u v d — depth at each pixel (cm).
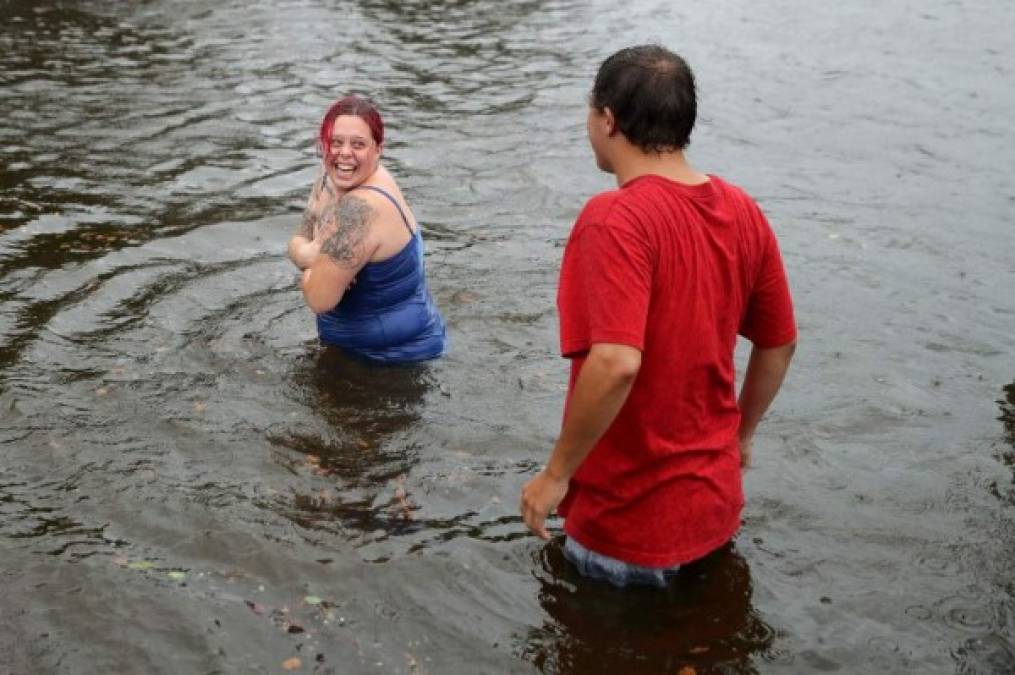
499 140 849
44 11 1188
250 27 1164
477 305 590
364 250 500
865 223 709
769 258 354
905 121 917
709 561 394
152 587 372
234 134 846
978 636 360
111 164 774
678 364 341
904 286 620
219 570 383
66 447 450
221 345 536
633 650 354
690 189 335
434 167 790
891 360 539
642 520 360
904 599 376
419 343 531
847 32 1204
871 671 345
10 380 495
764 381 379
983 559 397
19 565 380
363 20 1213
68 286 587
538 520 350
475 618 365
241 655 344
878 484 441
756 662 349
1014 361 540
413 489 434
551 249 662
